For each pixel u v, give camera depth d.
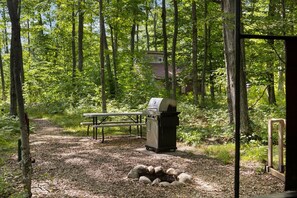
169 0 23.06
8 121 11.23
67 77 21.67
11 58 12.41
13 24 4.23
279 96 16.66
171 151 8.36
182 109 15.28
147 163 7.11
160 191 5.38
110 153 8.12
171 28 22.91
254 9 10.71
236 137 2.62
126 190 5.39
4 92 29.27
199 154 8.04
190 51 22.94
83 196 5.07
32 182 5.71
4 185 5.07
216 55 21.86
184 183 5.77
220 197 5.11
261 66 11.98
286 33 8.51
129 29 21.23
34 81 22.09
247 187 5.59
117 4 14.98
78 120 14.20
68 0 15.41
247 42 10.97
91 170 6.52
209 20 9.25
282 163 6.16
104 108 14.15
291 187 2.33
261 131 9.50
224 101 19.28
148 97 17.77
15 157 7.57
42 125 13.59
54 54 27.05
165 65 18.70
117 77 19.45
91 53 27.78
